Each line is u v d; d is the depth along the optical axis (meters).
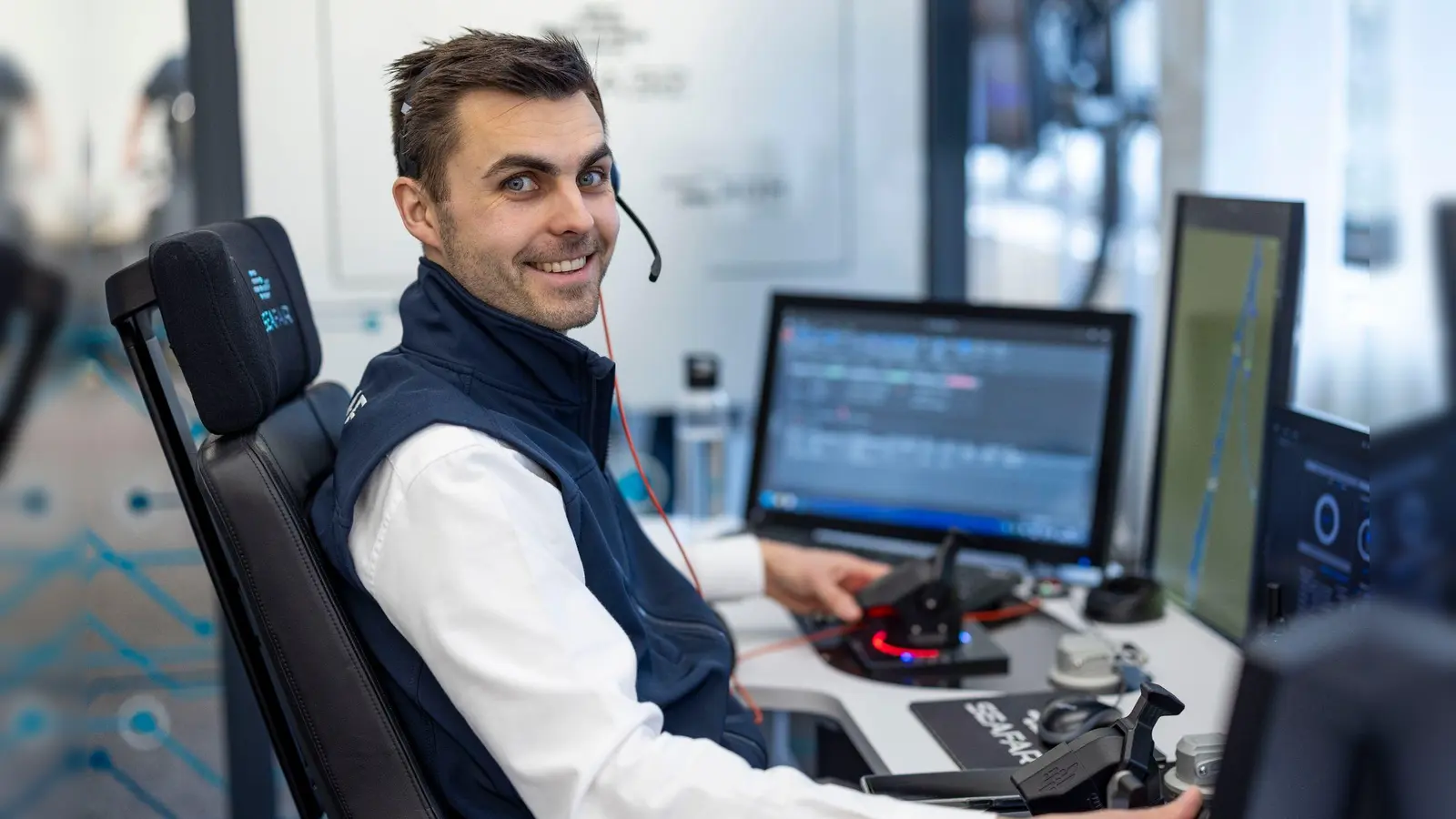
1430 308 0.97
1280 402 1.68
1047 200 3.60
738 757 1.13
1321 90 2.05
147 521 2.52
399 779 1.23
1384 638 0.85
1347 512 1.50
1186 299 1.93
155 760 2.57
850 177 2.61
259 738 2.58
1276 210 1.70
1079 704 1.48
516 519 1.15
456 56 1.27
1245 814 0.88
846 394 2.08
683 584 1.53
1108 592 1.87
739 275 2.61
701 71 2.54
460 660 1.12
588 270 1.31
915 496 2.04
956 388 2.01
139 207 2.43
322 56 2.42
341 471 1.20
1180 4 2.22
